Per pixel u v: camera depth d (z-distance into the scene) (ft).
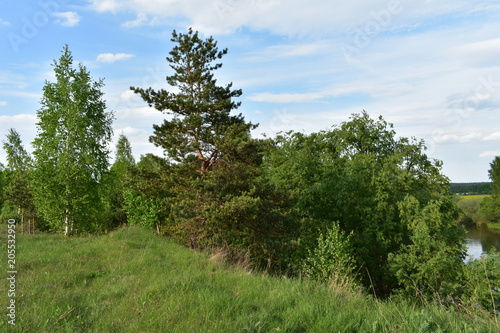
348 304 18.28
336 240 38.58
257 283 23.36
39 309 18.12
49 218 70.54
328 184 75.20
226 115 65.16
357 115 100.83
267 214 51.70
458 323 14.48
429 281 53.57
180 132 61.52
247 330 14.61
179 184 60.23
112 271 28.04
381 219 72.74
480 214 221.05
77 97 74.95
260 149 56.65
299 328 15.14
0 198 128.06
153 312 17.08
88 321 16.81
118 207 109.91
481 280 46.06
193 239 53.21
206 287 21.13
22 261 31.14
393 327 14.33
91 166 76.84
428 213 66.90
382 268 67.10
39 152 69.10
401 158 81.92
